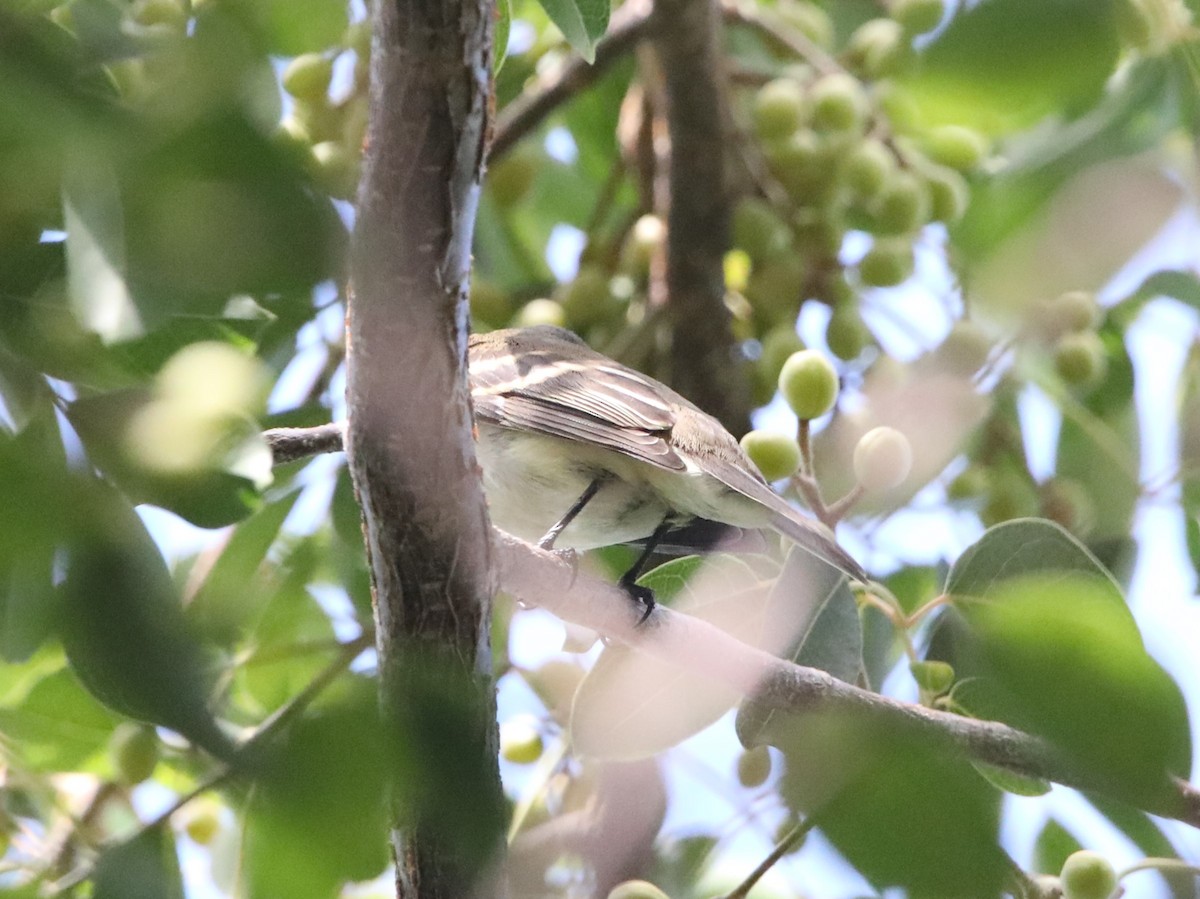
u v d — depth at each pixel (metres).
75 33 3.43
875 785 3.73
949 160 4.38
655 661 4.28
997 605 4.22
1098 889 4.23
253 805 3.12
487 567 4.20
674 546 4.36
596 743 4.27
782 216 4.41
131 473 3.44
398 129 4.14
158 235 2.64
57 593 2.81
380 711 3.09
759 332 4.42
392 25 4.13
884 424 4.38
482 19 4.14
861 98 4.38
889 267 4.38
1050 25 3.71
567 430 4.34
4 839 4.28
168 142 2.62
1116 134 4.23
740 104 4.45
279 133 2.76
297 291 2.70
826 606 4.27
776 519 4.29
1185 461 4.39
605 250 4.44
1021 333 4.37
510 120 4.41
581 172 4.50
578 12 4.20
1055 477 4.39
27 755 4.28
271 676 4.30
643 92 4.44
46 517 2.79
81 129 2.59
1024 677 4.13
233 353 3.89
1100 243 4.24
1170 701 4.12
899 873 3.69
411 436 4.18
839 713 3.94
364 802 3.03
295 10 3.78
